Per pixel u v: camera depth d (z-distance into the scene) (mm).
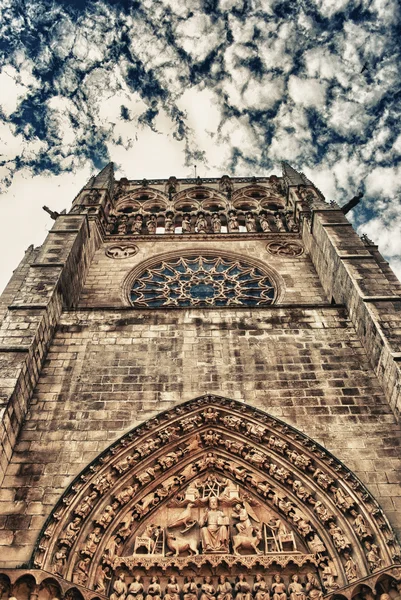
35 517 14242
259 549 14672
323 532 14602
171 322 21156
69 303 23828
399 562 13062
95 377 18656
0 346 17797
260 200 35844
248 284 27938
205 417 17359
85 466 15500
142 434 16609
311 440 16250
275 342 20172
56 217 31109
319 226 27156
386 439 16297
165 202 35906
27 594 12547
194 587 13609
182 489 16422
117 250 30344
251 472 16547
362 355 19578
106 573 13883
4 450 15328
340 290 23109
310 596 13367
